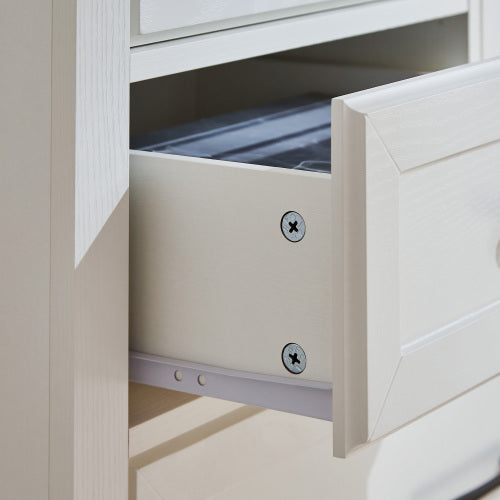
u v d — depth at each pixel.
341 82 1.45
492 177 0.84
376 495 1.18
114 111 0.83
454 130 0.78
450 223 0.80
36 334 0.86
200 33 0.96
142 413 0.95
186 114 1.56
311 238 0.77
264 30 1.02
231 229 0.81
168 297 0.86
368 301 0.72
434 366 0.80
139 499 0.95
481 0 1.29
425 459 1.24
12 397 0.90
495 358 0.88
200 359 0.85
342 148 0.70
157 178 0.84
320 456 1.11
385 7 1.16
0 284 0.89
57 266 0.84
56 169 0.82
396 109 0.72
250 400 0.82
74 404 0.84
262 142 1.16
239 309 0.82
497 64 0.84
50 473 0.88
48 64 0.82
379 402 0.75
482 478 1.36
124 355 0.87
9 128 0.85
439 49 1.34
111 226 0.84
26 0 0.82
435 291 0.79
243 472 1.04
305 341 0.79
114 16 0.82
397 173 0.73
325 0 1.08
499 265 0.87
